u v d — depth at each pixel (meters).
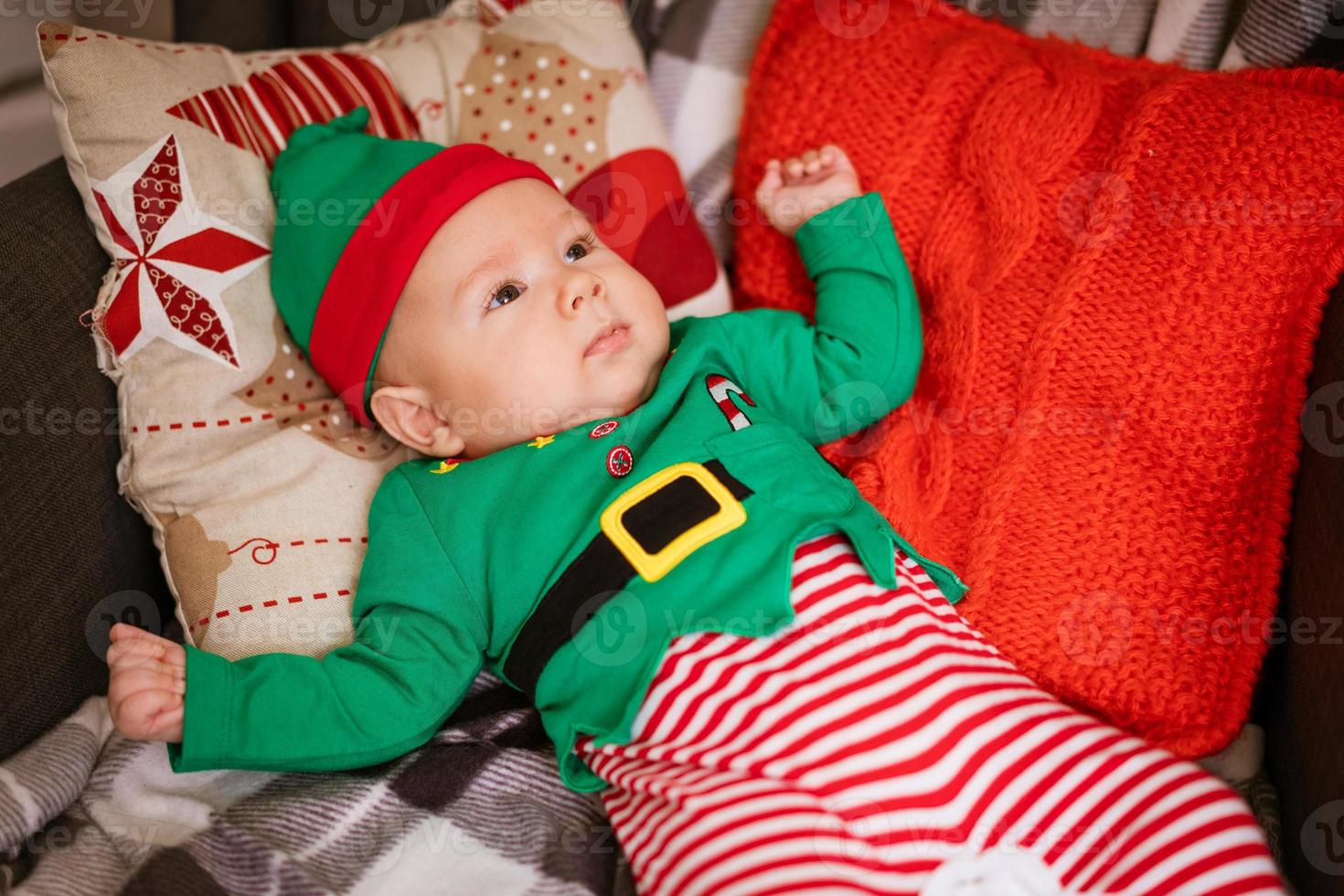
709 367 1.01
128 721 0.77
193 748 0.79
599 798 0.87
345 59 1.12
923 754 0.74
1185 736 0.84
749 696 0.79
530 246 0.95
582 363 0.94
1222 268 0.87
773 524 0.86
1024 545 0.91
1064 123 0.96
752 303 1.17
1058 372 0.93
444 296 0.95
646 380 1.00
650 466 0.89
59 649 0.90
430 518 0.94
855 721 0.76
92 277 0.96
